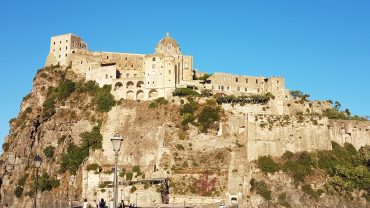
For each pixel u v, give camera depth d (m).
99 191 199.88
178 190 198.25
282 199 191.00
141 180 199.38
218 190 197.00
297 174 197.62
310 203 189.00
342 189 192.38
